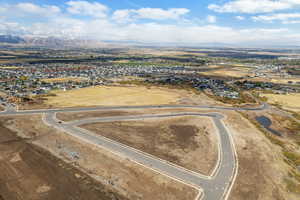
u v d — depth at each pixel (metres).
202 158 66.38
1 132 80.31
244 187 52.78
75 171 56.19
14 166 57.56
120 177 54.38
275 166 63.59
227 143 78.25
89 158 63.19
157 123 96.62
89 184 51.12
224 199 48.16
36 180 51.97
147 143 75.38
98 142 74.31
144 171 57.47
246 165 63.16
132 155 66.06
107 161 61.88
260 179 56.59
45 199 45.78
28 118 97.06
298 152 79.00
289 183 56.28
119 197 47.19
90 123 93.00
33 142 72.88
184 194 49.12
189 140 79.62
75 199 46.12
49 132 81.88
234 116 112.56
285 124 110.69
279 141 87.19
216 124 98.12
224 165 62.62
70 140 75.31
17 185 49.88
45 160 61.09
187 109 122.50
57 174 54.59
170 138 80.69
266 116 121.50
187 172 58.03
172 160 64.12
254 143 79.38
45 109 112.12
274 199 49.62
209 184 53.16
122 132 84.38
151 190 50.06
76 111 110.81
